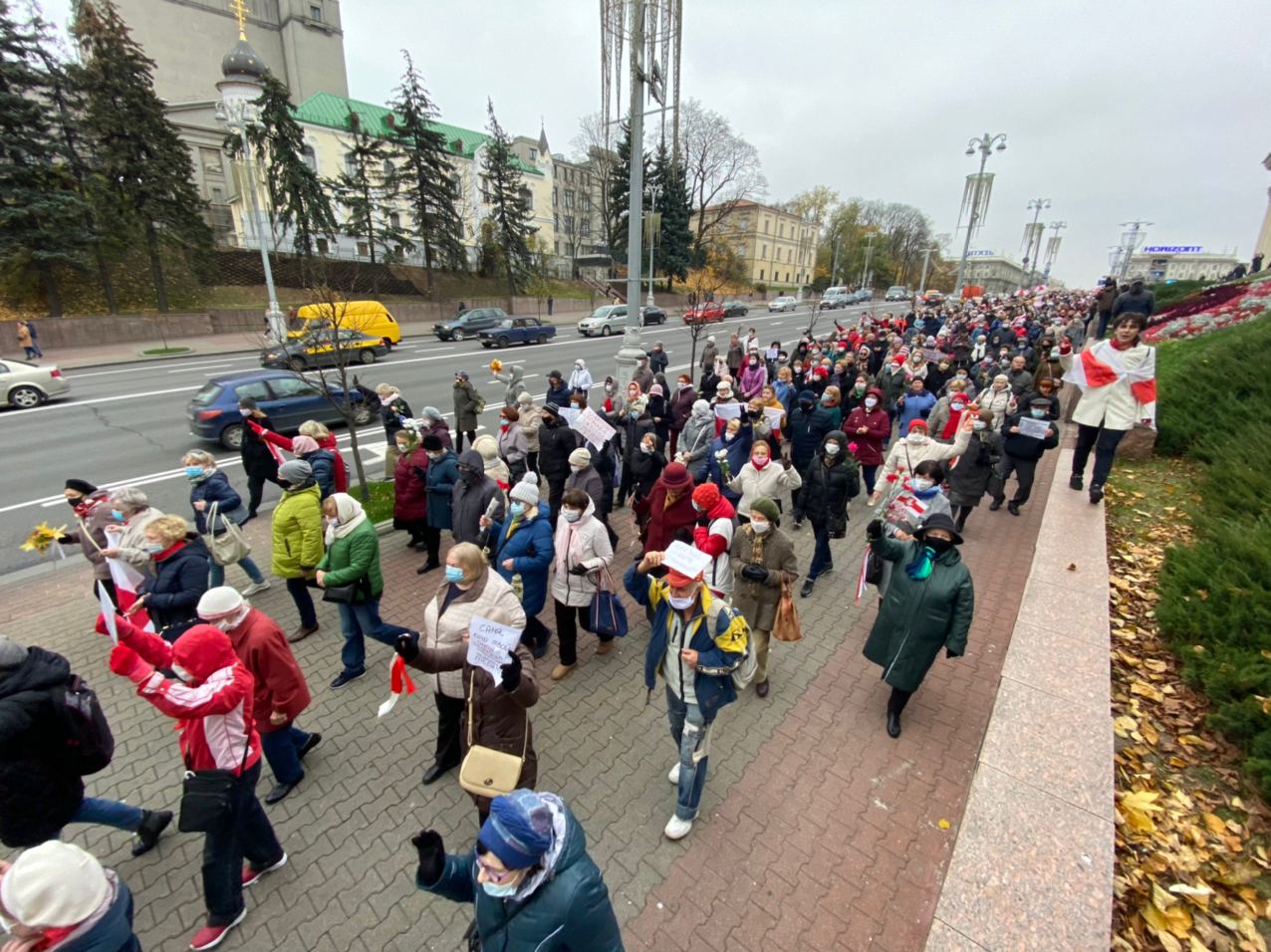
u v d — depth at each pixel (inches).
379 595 196.9
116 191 1088.2
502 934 77.7
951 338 792.3
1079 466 315.3
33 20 996.6
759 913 126.2
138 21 2050.9
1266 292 634.2
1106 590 221.5
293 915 128.0
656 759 171.5
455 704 157.2
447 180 1563.7
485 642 120.8
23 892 74.6
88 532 224.4
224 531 246.4
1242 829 133.1
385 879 136.4
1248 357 367.2
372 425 564.1
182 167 1175.0
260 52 2354.8
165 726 189.5
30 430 539.5
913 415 373.1
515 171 1784.0
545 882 76.5
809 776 162.9
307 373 761.0
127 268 1189.7
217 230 1521.9
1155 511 288.4
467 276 1761.8
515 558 192.2
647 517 285.4
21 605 268.5
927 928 121.8
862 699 194.9
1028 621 203.6
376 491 382.3
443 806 156.5
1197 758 152.3
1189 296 980.6
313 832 148.4
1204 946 111.7
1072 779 143.9
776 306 2096.5
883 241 3395.7
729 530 179.2
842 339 842.8
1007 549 299.3
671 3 429.1
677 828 142.6
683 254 2149.4
